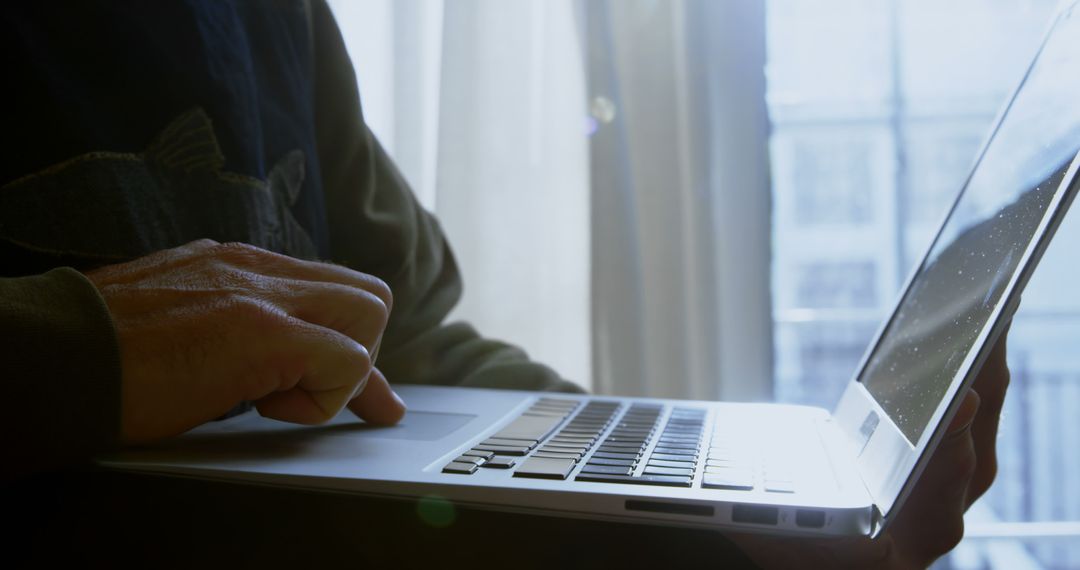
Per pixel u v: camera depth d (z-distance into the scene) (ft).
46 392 0.98
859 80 5.46
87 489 1.05
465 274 3.72
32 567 1.03
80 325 1.02
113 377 1.03
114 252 1.51
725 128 3.66
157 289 1.19
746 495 1.03
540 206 3.73
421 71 3.84
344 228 2.37
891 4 5.35
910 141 5.45
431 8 3.91
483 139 3.71
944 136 5.41
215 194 1.75
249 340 1.15
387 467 1.10
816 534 1.00
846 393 1.88
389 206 2.48
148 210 1.60
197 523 1.04
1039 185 1.33
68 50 1.59
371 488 1.04
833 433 1.59
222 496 1.04
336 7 3.95
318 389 1.21
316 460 1.13
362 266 2.38
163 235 1.61
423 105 3.87
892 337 1.85
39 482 1.03
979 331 1.17
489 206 3.72
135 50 1.67
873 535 1.03
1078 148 1.19
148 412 1.08
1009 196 1.50
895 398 1.45
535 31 3.70
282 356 1.16
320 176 2.31
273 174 1.99
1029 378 6.09
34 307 1.01
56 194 1.47
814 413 1.80
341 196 2.39
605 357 3.43
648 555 1.04
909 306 1.88
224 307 1.17
